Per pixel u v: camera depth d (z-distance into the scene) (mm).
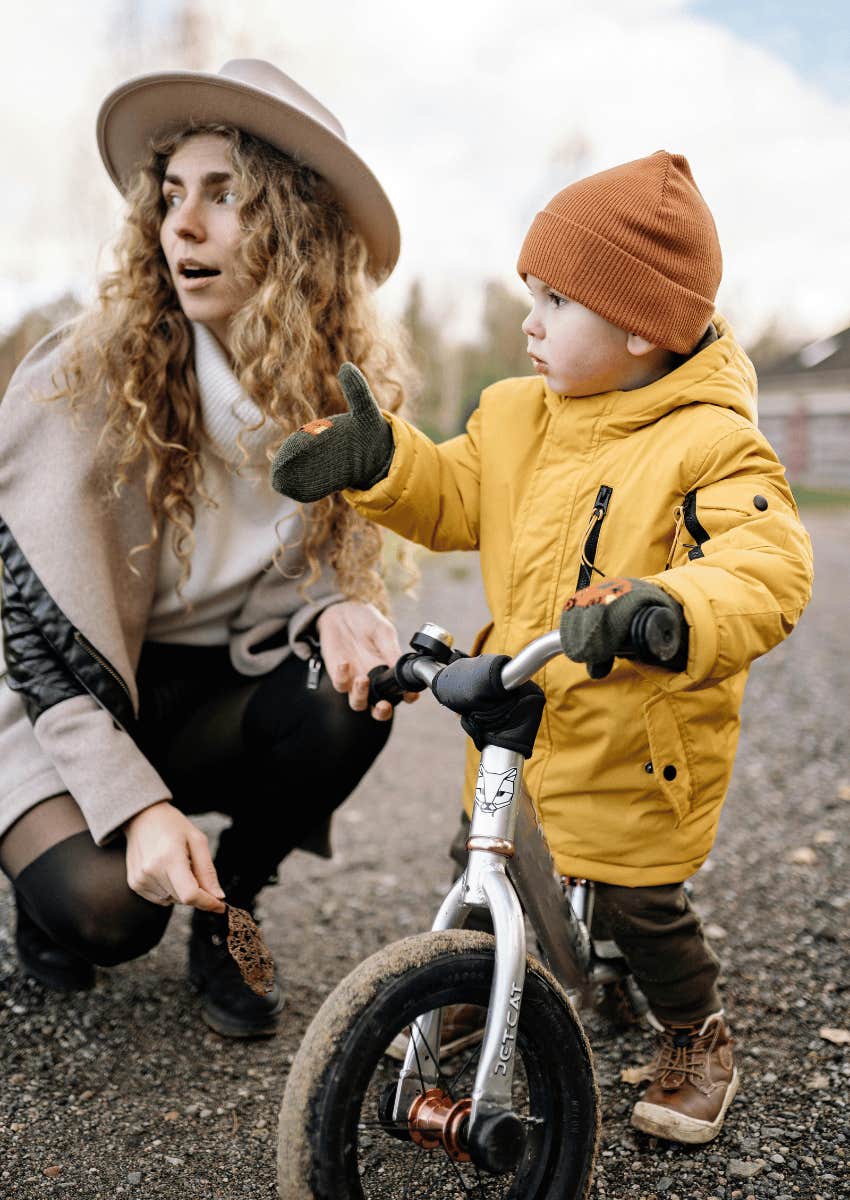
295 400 1781
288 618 1984
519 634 1587
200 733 1970
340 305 1905
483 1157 1146
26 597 1675
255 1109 1654
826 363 26188
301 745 1846
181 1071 1755
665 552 1487
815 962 2117
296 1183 1116
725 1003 1964
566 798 1549
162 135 1804
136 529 1790
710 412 1492
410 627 5809
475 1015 1701
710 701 1499
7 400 1757
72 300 6688
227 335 1825
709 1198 1421
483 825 1263
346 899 2549
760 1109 1622
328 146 1782
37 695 1679
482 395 1779
